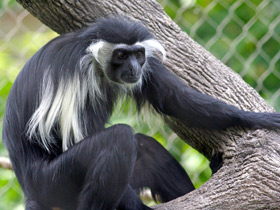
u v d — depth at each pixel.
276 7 9.85
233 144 6.10
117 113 6.87
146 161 6.69
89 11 6.57
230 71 6.73
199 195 5.70
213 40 9.26
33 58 5.98
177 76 6.52
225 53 9.40
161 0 9.41
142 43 6.28
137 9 6.72
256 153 5.66
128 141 5.38
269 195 5.42
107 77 6.29
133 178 6.66
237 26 9.67
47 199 5.80
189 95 6.15
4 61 8.63
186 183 6.67
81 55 5.86
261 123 6.03
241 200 5.50
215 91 6.50
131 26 6.23
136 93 6.57
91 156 5.45
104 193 5.39
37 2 6.60
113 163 5.36
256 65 9.62
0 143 8.31
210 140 6.39
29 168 5.80
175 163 6.72
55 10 6.59
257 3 9.63
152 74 6.30
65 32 6.82
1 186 8.48
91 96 6.00
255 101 6.57
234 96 6.50
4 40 8.94
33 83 5.82
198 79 6.52
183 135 6.82
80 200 5.50
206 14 9.37
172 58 6.57
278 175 5.46
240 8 9.65
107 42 6.11
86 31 6.04
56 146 5.80
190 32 9.18
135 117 7.29
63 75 5.69
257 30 9.63
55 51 5.84
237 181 5.60
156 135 8.80
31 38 8.87
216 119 6.12
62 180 5.62
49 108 5.65
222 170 5.87
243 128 6.12
